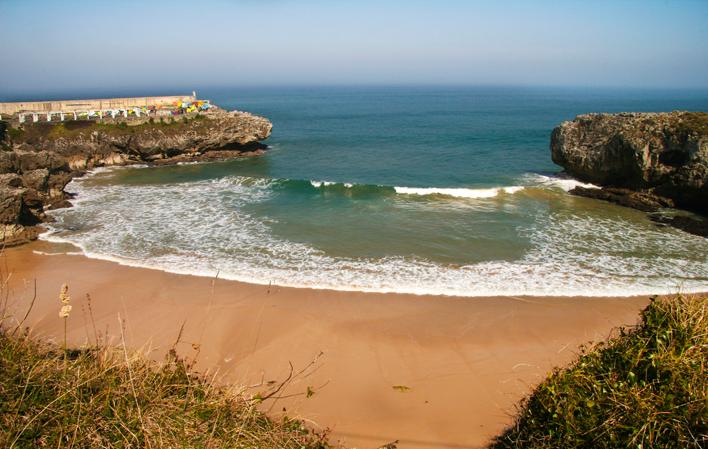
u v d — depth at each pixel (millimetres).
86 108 50031
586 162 29766
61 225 22359
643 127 26766
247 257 18406
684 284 16078
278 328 13352
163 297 15141
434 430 9422
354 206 25375
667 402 4629
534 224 22516
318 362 11805
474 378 11164
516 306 14602
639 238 20656
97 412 4453
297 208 25031
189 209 24953
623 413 4762
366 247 19422
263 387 10562
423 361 11875
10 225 20094
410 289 15664
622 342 5887
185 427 4543
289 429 5676
